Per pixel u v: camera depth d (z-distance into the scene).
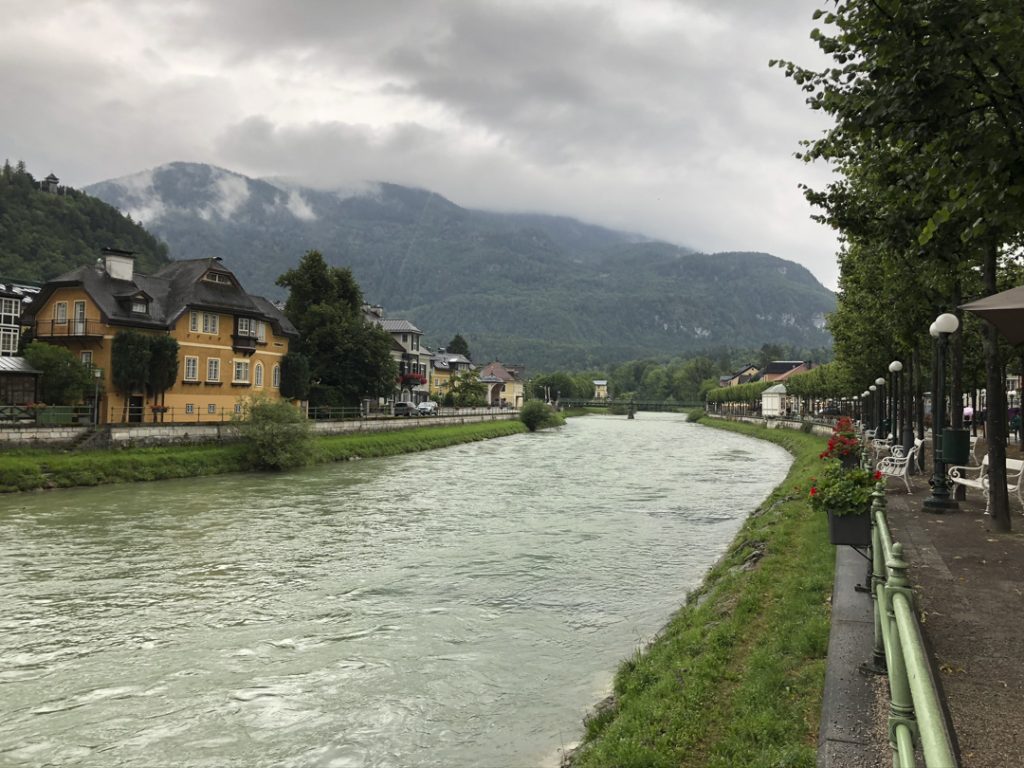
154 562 19.42
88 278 45.69
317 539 22.45
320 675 11.98
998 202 7.39
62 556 20.03
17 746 9.79
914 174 9.59
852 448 14.48
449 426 72.75
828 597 10.59
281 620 14.75
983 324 13.45
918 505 15.98
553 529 24.16
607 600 15.91
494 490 34.12
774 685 7.82
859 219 13.96
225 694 11.31
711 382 196.38
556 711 10.41
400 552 20.66
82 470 33.91
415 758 9.24
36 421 37.19
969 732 5.40
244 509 28.02
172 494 31.86
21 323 47.34
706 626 11.13
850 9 8.05
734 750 6.68
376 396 68.25
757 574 13.02
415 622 14.57
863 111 8.16
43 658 12.78
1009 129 7.27
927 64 7.55
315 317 64.50
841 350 42.78
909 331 22.36
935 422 15.66
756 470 44.16
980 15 6.95
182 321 49.09
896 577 4.59
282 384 59.53
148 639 13.70
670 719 7.79
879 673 6.95
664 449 62.81
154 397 46.75
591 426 111.69
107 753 9.59
